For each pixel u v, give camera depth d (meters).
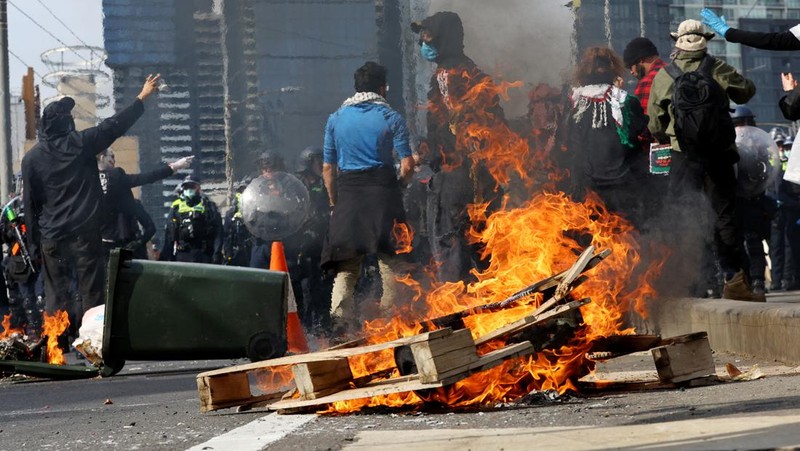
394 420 12.27
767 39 23.61
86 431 13.46
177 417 14.54
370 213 24.11
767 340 19.09
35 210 32.53
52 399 20.08
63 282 32.94
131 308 22.55
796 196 45.38
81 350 25.11
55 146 32.25
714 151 23.88
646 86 27.64
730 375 15.17
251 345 22.58
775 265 47.16
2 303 37.38
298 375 13.51
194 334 22.55
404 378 13.17
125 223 40.75
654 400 12.93
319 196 40.28
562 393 13.77
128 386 21.88
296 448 10.34
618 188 25.59
